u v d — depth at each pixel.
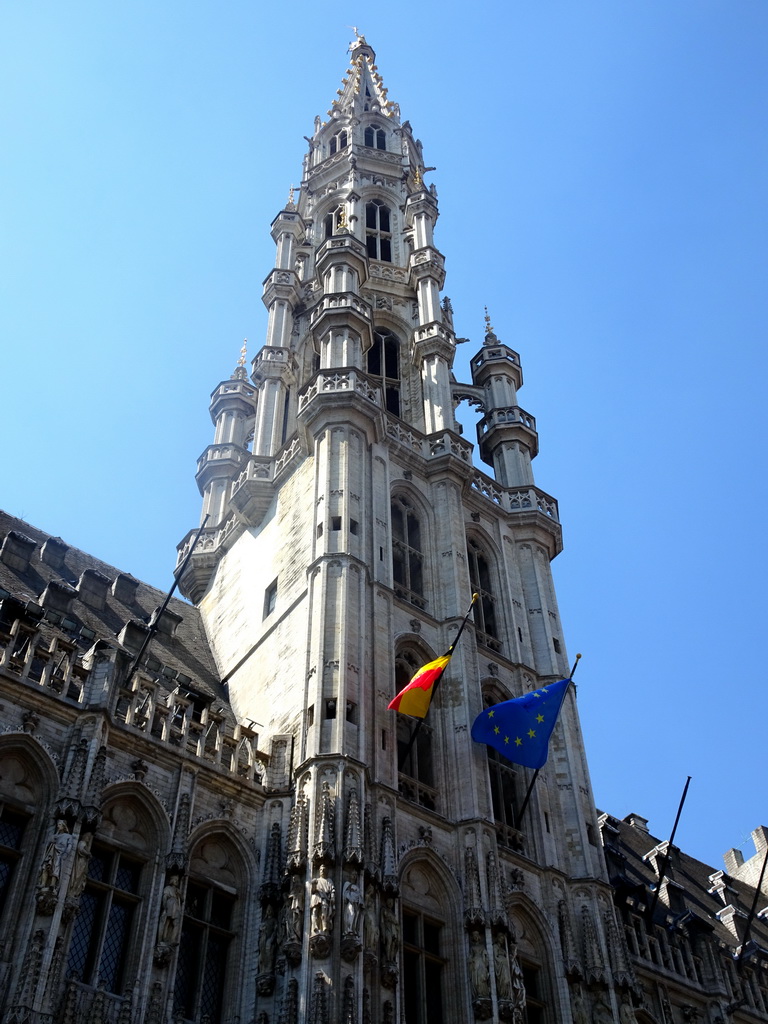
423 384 51.88
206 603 47.59
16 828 27.19
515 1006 30.31
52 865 25.88
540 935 33.91
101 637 38.41
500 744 35.97
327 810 30.41
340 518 39.28
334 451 41.88
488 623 43.84
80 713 29.48
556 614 45.69
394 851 31.36
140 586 46.34
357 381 44.34
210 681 41.12
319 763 31.64
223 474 54.34
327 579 37.06
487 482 48.91
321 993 26.53
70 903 25.83
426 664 37.94
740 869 64.62
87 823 27.27
